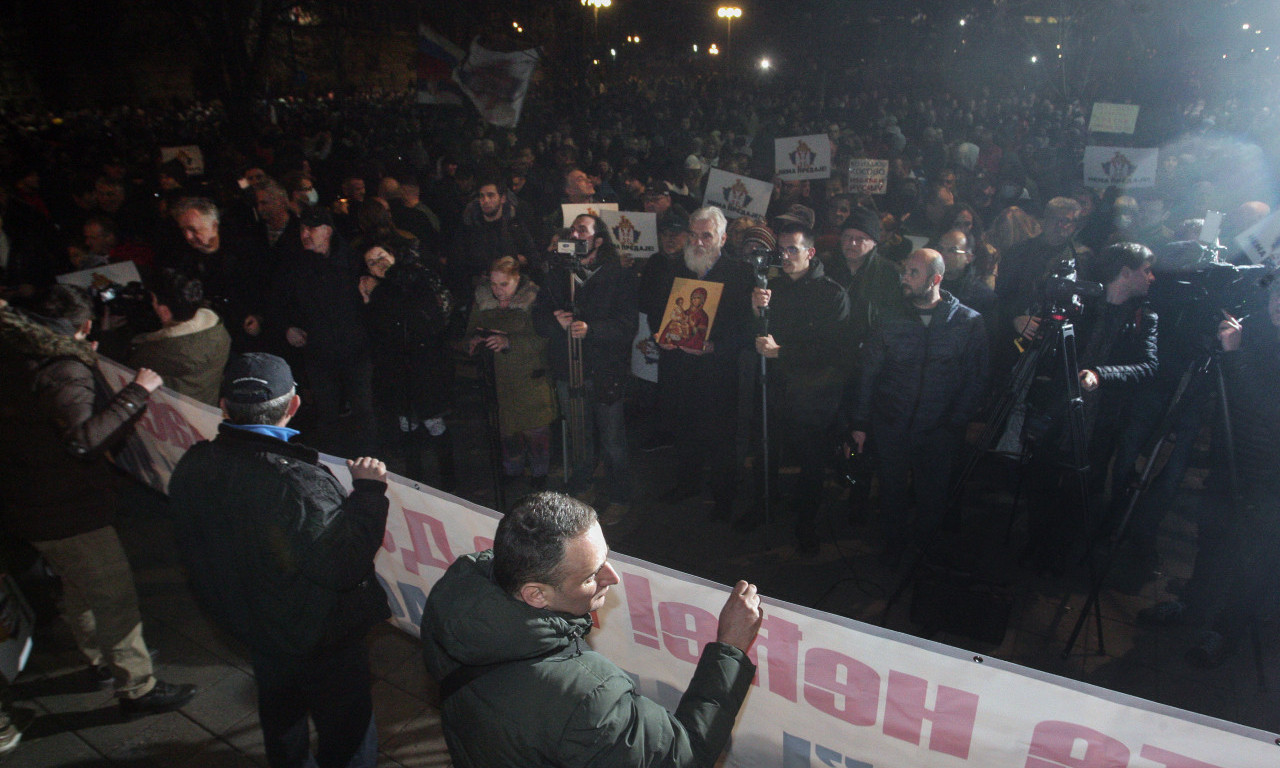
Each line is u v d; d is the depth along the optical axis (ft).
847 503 16.87
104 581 9.88
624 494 15.90
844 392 14.65
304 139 50.14
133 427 9.62
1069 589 13.65
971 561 14.53
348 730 8.21
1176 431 13.34
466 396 22.67
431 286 15.37
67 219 24.75
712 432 15.15
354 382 16.37
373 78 110.63
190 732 10.44
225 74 41.98
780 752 7.42
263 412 7.14
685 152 36.27
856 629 6.33
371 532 7.35
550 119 64.23
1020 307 16.30
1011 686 5.82
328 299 15.53
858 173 26.71
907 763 6.59
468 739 5.03
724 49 148.25
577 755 4.73
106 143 46.80
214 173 33.30
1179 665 11.71
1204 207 22.16
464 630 4.91
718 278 14.38
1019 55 100.01
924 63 111.24
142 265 19.25
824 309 13.53
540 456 16.72
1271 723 10.57
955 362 12.50
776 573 14.23
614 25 141.38
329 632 7.37
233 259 17.25
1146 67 75.15
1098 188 26.55
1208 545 11.88
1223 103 68.85
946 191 22.84
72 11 86.69
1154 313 12.40
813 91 107.86
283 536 6.81
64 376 8.97
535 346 15.12
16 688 11.22
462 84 31.09
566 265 13.96
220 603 7.32
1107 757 5.61
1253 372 10.61
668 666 7.71
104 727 10.52
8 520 9.39
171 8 41.75
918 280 12.10
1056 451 12.85
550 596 5.04
